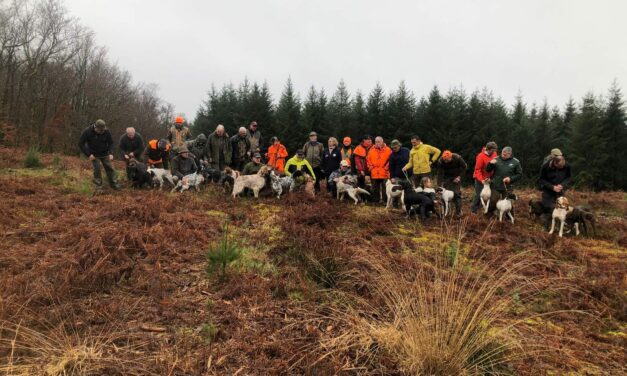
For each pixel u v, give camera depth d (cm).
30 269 437
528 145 3142
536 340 360
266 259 520
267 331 349
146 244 527
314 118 3472
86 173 1214
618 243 754
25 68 2947
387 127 3294
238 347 321
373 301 402
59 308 354
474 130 3067
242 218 739
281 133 3506
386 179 1012
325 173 1111
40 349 293
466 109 3166
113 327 338
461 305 347
